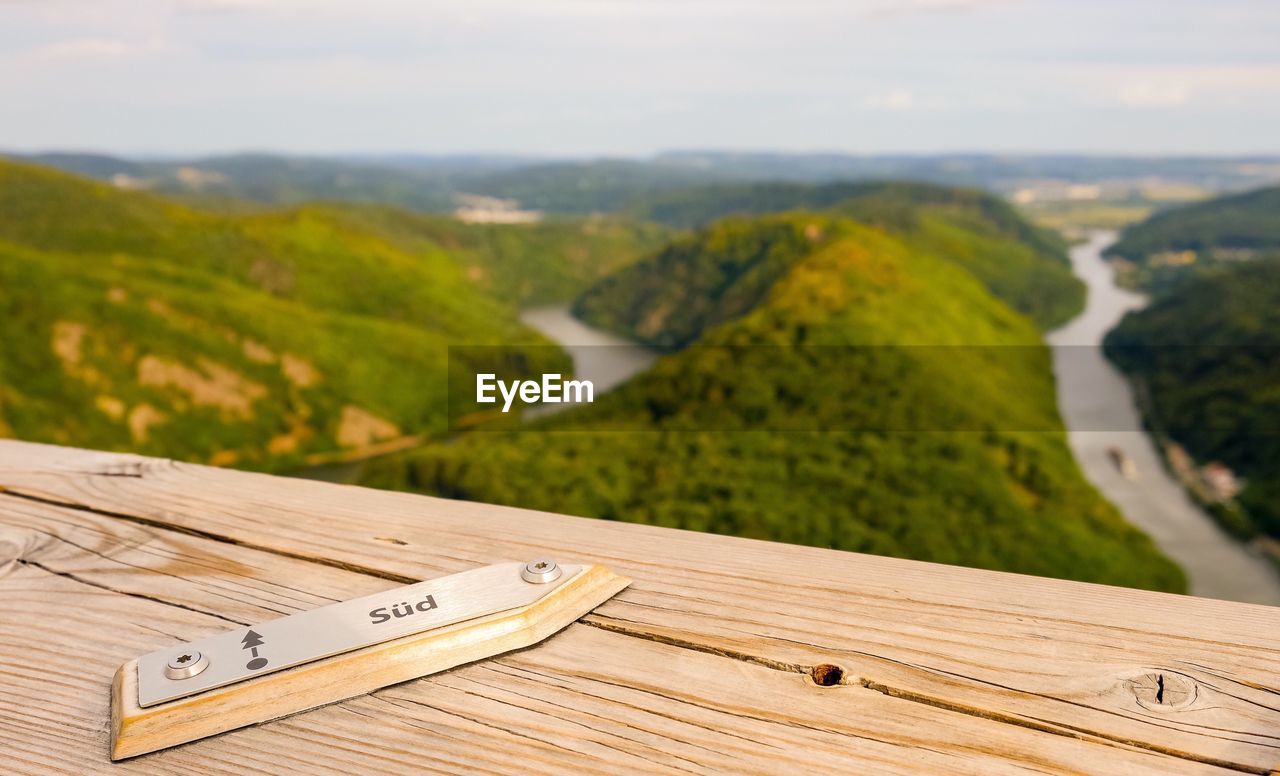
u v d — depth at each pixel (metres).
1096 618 0.78
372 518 1.02
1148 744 0.62
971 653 0.73
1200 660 0.71
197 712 0.66
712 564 0.89
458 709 0.67
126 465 1.20
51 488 1.13
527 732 0.65
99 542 0.97
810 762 0.61
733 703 0.67
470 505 1.05
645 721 0.65
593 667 0.72
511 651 0.74
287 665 0.70
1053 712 0.65
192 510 1.05
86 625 0.81
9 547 0.96
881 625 0.77
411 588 0.79
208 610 0.83
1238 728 0.63
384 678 0.70
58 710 0.69
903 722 0.65
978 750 0.62
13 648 0.78
